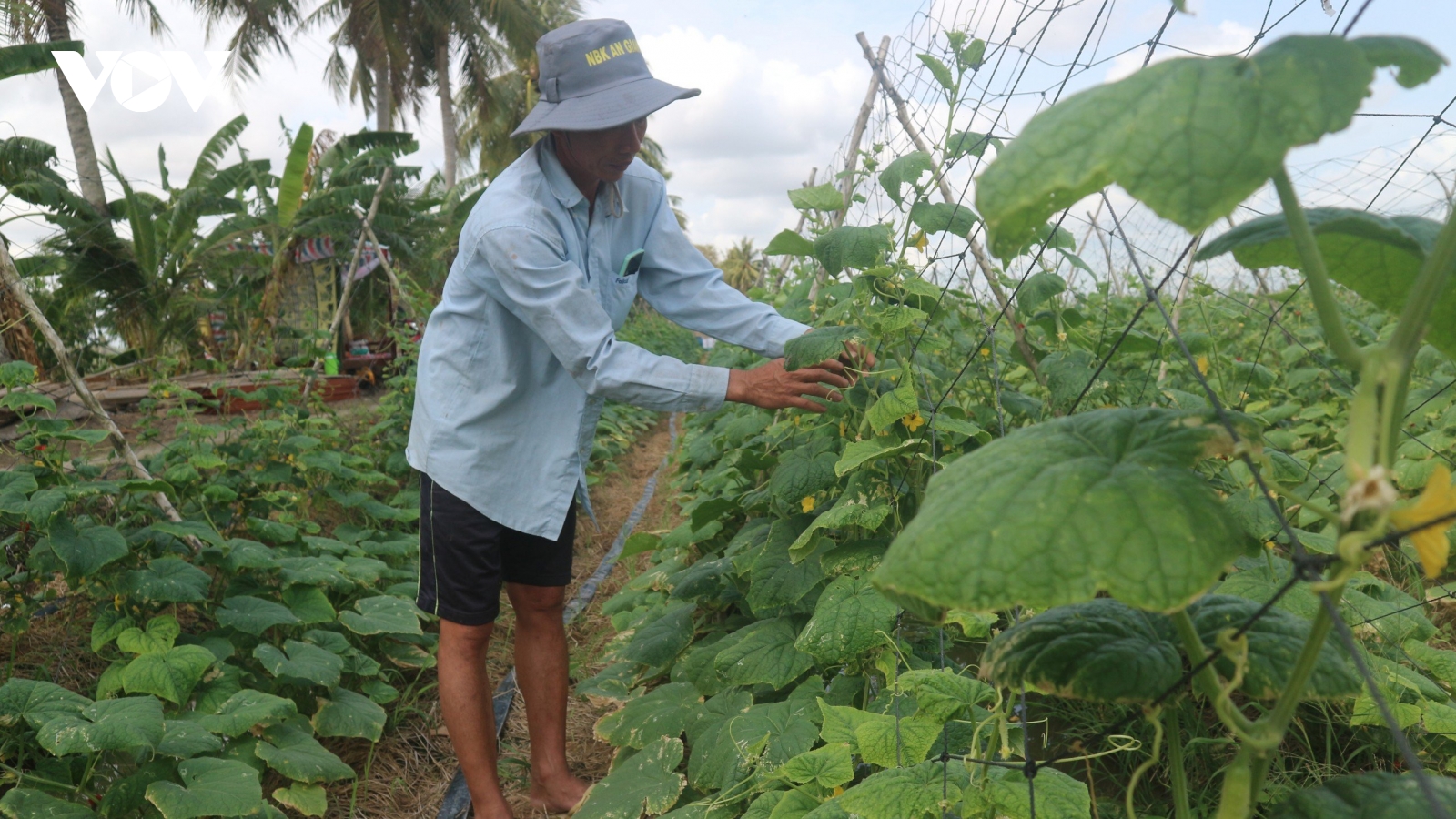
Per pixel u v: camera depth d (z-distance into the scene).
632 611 3.68
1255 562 1.99
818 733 1.94
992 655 0.94
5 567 3.03
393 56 22.34
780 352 2.60
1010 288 3.09
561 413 2.50
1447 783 0.74
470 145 28.20
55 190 10.84
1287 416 3.88
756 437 3.50
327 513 5.53
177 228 12.84
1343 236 0.79
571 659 3.89
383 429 6.39
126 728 2.10
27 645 3.29
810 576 2.30
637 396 2.22
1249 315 4.20
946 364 3.13
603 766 2.97
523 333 2.43
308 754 2.60
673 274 2.71
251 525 3.86
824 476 2.32
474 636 2.47
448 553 2.44
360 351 13.12
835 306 2.42
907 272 2.25
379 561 4.13
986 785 1.20
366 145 15.07
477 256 2.34
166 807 2.02
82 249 11.27
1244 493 1.57
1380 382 0.59
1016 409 2.53
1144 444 0.73
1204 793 1.77
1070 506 0.66
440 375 2.45
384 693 3.27
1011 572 0.65
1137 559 0.63
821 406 2.23
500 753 3.08
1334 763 1.93
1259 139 0.55
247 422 5.07
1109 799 1.79
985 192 0.60
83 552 2.85
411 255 14.06
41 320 3.46
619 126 2.20
